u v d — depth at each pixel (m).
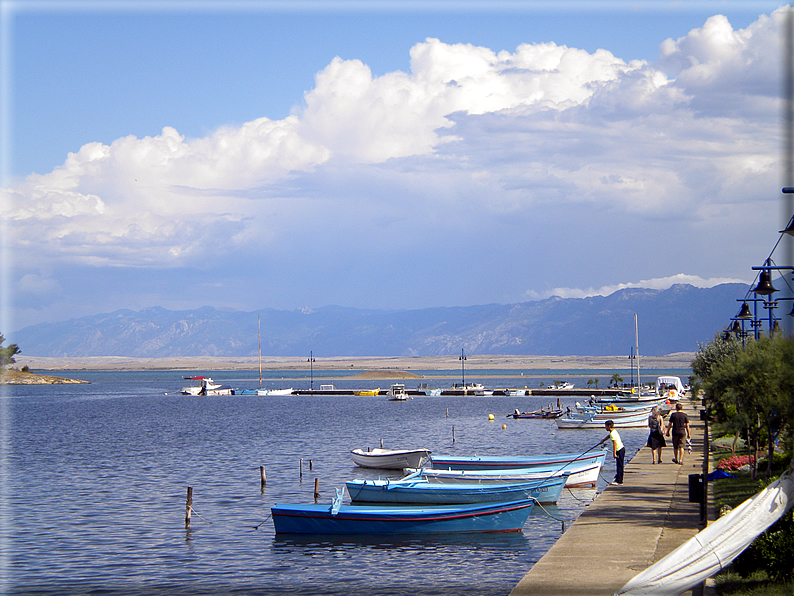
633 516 22.50
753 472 27.00
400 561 26.00
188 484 45.31
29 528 33.00
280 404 150.12
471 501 32.06
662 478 30.67
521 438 73.12
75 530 32.56
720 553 13.27
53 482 47.03
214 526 32.84
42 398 181.00
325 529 29.39
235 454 61.38
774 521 13.48
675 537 19.67
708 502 24.27
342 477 47.06
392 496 32.75
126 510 37.03
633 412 82.19
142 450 65.94
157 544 29.75
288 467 52.31
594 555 17.98
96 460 58.94
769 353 24.08
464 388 174.62
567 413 98.69
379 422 98.56
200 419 107.62
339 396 184.25
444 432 81.56
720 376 28.28
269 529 31.97
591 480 38.66
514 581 23.48
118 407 141.75
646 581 13.30
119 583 24.62
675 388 114.94
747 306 33.53
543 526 30.50
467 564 25.44
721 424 40.22
